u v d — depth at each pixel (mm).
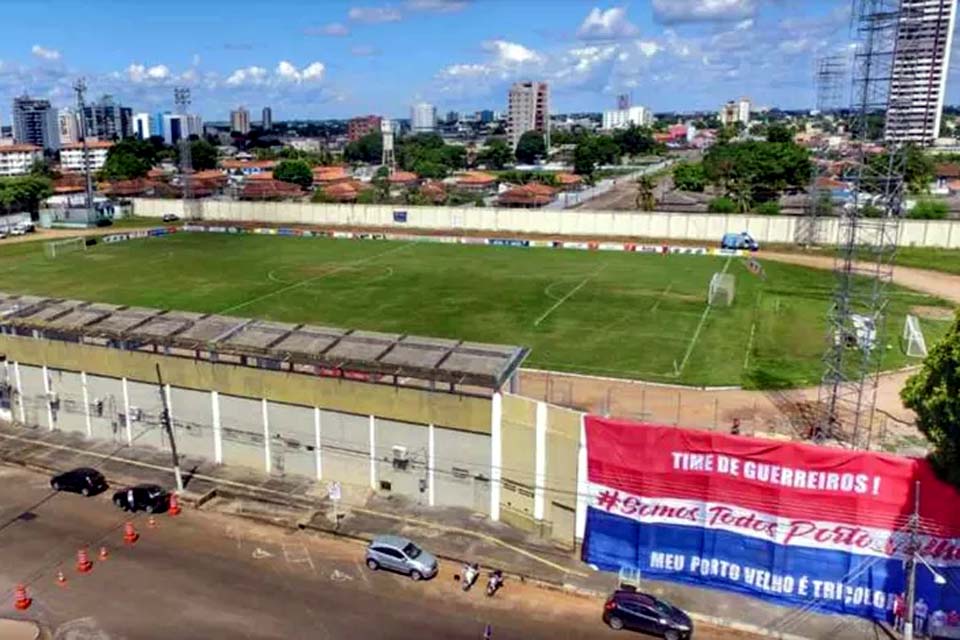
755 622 32938
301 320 78625
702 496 35281
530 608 33656
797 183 153875
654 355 65250
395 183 195875
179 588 34844
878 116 47750
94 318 51688
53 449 49656
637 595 32312
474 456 41156
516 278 99500
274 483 44969
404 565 35656
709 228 124125
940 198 149375
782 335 70938
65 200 158750
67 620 32500
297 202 157000
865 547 33000
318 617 32750
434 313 81125
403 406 41969
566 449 37875
